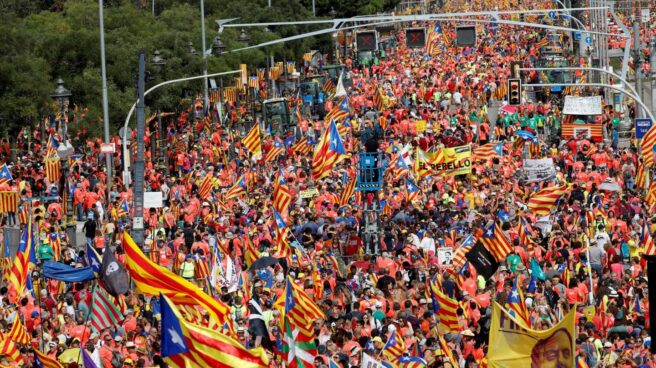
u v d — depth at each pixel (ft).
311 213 219.61
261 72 446.19
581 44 450.30
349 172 251.39
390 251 204.85
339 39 556.92
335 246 208.33
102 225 241.96
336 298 159.74
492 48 534.37
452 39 555.28
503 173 261.24
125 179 278.67
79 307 167.12
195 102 383.24
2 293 172.76
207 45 401.90
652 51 375.86
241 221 216.54
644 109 280.72
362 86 429.38
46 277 172.45
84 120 328.08
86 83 334.65
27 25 370.94
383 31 581.94
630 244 194.18
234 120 377.09
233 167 289.12
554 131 344.08
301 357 131.23
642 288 164.04
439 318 148.25
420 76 431.84
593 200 223.71
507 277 168.55
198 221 221.66
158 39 360.07
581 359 130.72
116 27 373.61
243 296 162.50
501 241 171.73
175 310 98.94
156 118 360.69
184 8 426.92
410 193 236.02
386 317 151.84
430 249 197.16
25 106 315.37
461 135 303.89
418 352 144.66
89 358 122.83
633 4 632.79
